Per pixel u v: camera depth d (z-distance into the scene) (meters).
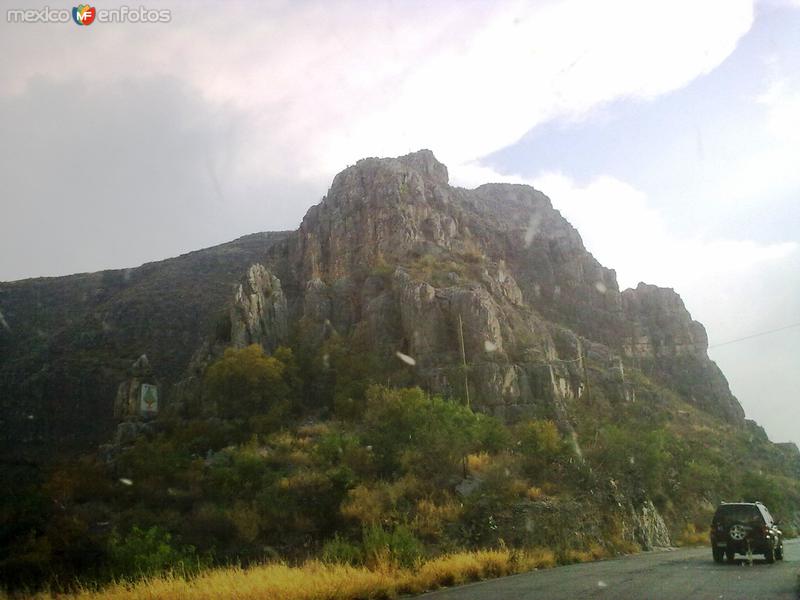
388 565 17.25
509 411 60.62
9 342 126.62
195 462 43.06
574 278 111.75
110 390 98.44
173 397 70.31
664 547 35.53
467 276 79.62
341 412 59.88
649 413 79.75
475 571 18.72
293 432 55.31
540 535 28.08
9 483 28.33
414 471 35.47
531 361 67.31
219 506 31.97
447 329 67.31
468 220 107.62
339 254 89.31
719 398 105.81
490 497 30.48
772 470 82.81
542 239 113.75
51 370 103.62
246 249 154.25
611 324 108.69
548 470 36.34
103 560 19.05
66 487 33.22
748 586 14.81
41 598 14.53
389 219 88.62
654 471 44.72
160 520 29.94
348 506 29.77
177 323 117.25
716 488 55.59
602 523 31.89
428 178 115.50
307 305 79.69
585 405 70.69
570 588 15.08
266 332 74.88
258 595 12.70
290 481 33.44
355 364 66.44
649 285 117.94
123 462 43.53
